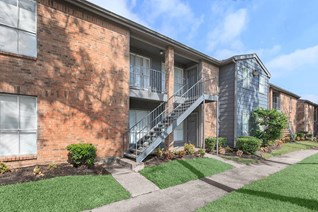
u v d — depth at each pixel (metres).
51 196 4.59
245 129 14.05
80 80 7.49
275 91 20.62
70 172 6.21
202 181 6.71
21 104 6.30
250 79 14.95
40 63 6.61
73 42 7.38
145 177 6.62
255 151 11.65
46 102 6.70
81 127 7.46
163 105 11.93
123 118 8.69
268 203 4.61
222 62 13.70
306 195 5.08
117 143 8.44
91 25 7.88
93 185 5.39
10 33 6.19
